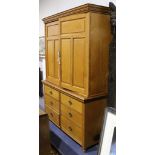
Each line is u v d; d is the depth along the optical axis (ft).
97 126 7.71
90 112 7.41
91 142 7.67
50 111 10.12
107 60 7.62
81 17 7.14
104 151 4.15
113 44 6.72
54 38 9.19
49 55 9.96
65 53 8.38
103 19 7.19
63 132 9.07
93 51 7.16
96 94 7.54
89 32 6.91
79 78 7.72
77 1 9.92
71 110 8.11
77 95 7.66
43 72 14.08
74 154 7.42
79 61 7.60
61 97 8.81
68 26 7.95
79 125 7.68
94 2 8.73
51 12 12.75
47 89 10.19
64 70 8.59
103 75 7.61
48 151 5.76
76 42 7.63
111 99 6.88
